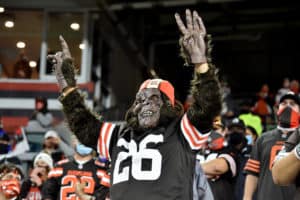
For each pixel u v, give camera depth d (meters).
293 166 3.29
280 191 5.31
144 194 3.44
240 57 23.02
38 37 16.36
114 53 18.09
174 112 3.66
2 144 9.13
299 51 22.58
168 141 3.54
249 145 7.60
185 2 17.44
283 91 16.78
